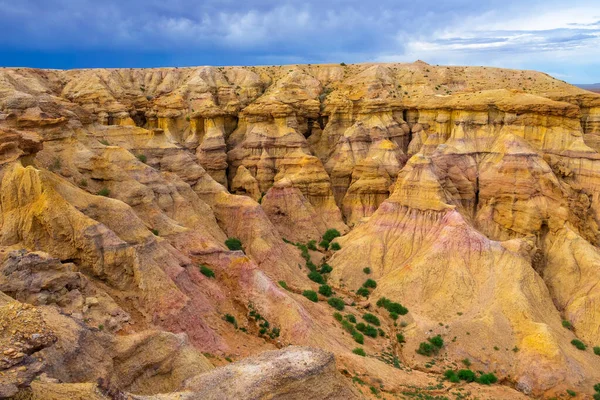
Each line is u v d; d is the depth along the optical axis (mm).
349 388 25109
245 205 60562
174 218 51250
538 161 65000
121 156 51125
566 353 42000
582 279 52844
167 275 34750
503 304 46969
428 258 52750
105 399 17594
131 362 23000
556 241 57938
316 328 39812
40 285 26859
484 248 52312
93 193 44625
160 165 63875
